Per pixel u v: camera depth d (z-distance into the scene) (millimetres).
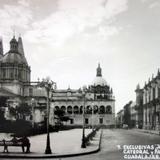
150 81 102312
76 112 162750
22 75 130750
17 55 132625
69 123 160875
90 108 162125
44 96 128500
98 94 169250
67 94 167000
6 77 127875
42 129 66750
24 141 25344
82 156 24453
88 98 166875
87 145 33344
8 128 59094
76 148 29906
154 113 93562
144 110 112438
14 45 133000
